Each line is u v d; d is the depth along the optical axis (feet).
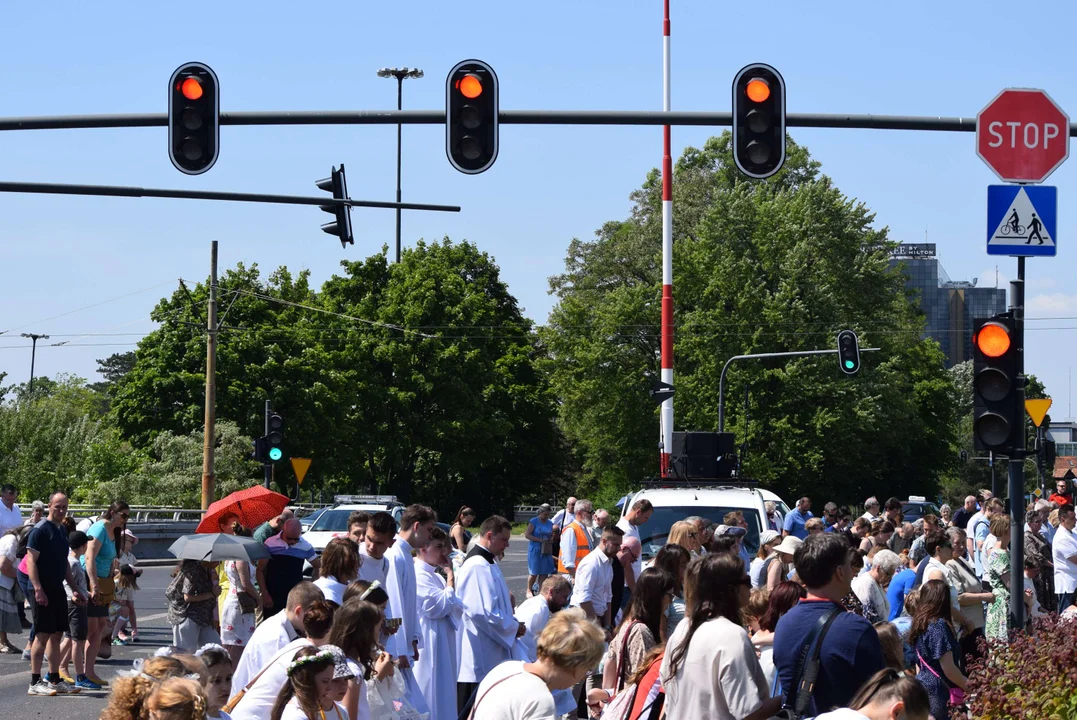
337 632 25.04
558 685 21.49
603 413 201.46
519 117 43.11
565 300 217.36
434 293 234.38
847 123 42.80
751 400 185.57
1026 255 41.14
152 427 200.54
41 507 59.72
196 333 201.05
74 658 48.49
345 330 232.32
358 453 225.15
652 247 223.30
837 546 22.13
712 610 21.88
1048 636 29.40
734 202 199.52
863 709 18.93
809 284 192.34
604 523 60.39
